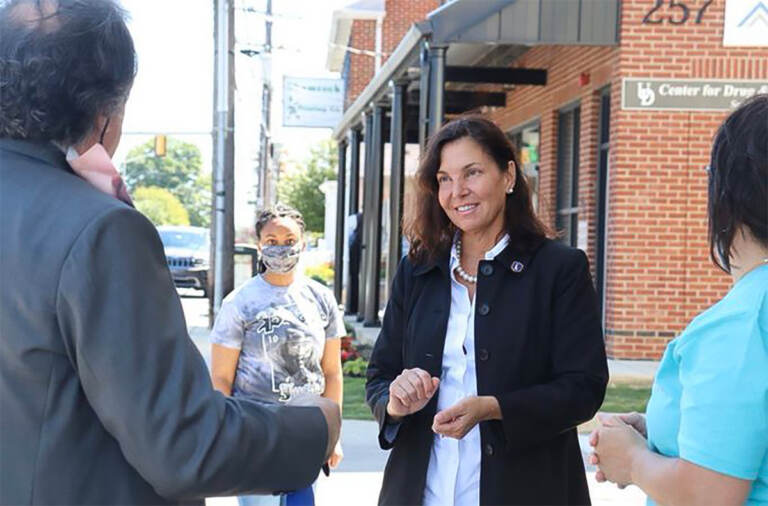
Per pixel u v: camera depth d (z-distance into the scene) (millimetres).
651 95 9578
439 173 2855
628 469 1964
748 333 1677
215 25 15477
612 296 9789
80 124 1609
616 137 9727
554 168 12438
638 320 9734
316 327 3809
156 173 111688
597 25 9500
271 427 1576
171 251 24609
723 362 1684
